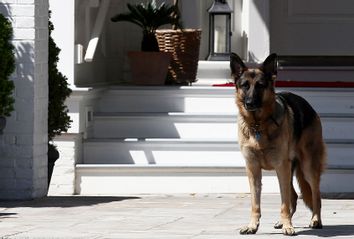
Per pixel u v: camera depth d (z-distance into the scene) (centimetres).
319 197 947
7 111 1096
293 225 961
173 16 1421
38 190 1145
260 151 897
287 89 1320
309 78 1500
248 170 911
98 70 1427
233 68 899
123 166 1250
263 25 1477
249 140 898
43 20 1141
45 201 1126
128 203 1123
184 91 1345
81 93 1266
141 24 1398
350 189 1226
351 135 1284
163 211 1049
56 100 1191
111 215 1013
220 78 1456
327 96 1317
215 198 1190
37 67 1127
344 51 1574
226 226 939
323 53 1574
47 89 1156
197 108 1346
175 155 1284
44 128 1153
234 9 1520
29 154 1123
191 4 1480
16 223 952
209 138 1309
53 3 1287
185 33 1409
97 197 1193
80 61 1309
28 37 1118
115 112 1353
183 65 1416
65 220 973
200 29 1470
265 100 884
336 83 1395
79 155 1282
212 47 1463
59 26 1288
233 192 1244
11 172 1128
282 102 918
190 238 861
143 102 1357
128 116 1327
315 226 935
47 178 1177
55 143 1261
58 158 1221
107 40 1473
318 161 951
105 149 1292
